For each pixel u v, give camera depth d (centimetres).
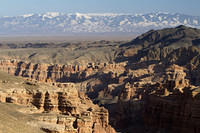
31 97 12488
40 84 13550
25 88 12838
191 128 13950
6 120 7994
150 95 16700
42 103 12488
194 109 13975
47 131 9381
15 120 8412
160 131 15100
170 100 15312
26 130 7950
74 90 13412
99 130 12925
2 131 7281
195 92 14400
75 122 11019
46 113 10769
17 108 10600
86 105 14925
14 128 7712
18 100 12094
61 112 12619
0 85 12481
